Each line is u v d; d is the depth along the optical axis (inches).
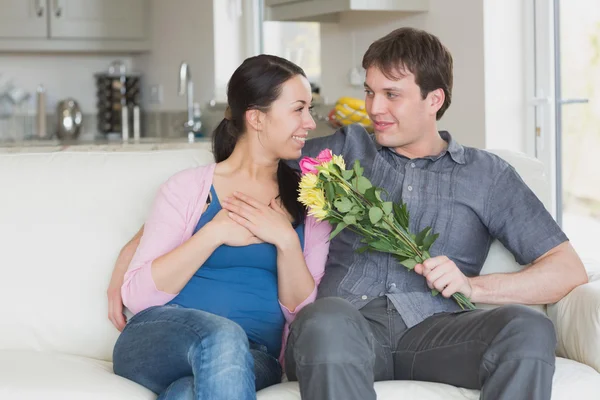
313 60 202.7
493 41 147.3
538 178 107.9
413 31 98.7
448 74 99.0
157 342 86.4
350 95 182.2
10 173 105.2
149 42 256.1
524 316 81.4
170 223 95.9
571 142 144.6
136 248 100.3
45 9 244.1
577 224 144.8
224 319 85.4
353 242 98.3
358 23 177.6
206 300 94.7
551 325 81.6
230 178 98.8
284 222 95.3
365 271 97.1
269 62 97.3
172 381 88.4
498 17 147.5
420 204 98.3
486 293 94.2
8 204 103.5
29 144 209.0
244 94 96.9
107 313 101.0
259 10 224.4
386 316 93.9
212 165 99.6
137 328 90.0
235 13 222.7
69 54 266.2
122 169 106.7
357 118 155.3
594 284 94.1
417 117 97.8
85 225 103.4
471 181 98.8
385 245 92.4
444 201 98.1
